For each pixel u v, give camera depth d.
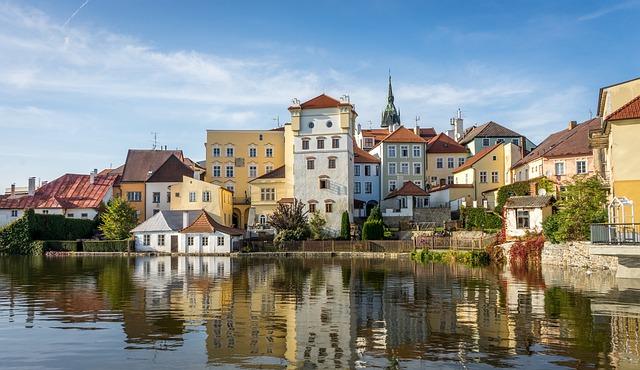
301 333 18.55
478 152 101.69
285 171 93.62
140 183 96.69
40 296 27.61
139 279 36.72
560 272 39.91
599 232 32.03
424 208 84.56
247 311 22.83
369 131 122.94
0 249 77.25
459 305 24.31
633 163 35.78
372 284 33.16
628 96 41.62
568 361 14.95
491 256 53.88
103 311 22.84
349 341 17.41
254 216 91.50
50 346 16.88
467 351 16.09
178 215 81.75
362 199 100.06
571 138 72.62
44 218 80.06
